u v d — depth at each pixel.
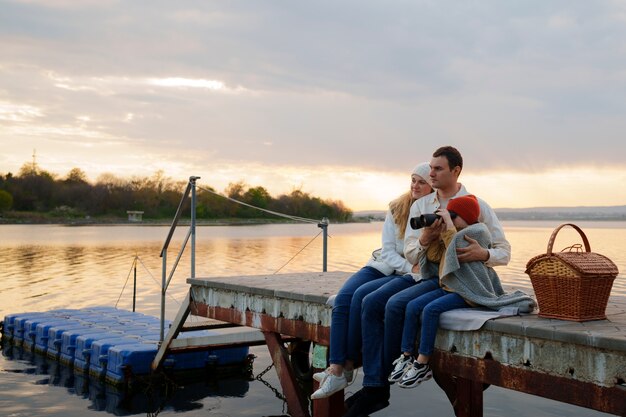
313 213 111.62
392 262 5.31
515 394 8.66
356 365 5.47
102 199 112.94
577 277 4.36
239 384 9.55
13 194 109.81
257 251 35.38
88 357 10.17
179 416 8.05
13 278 21.92
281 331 6.64
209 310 7.84
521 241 43.62
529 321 4.48
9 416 8.01
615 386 3.88
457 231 4.88
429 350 4.72
